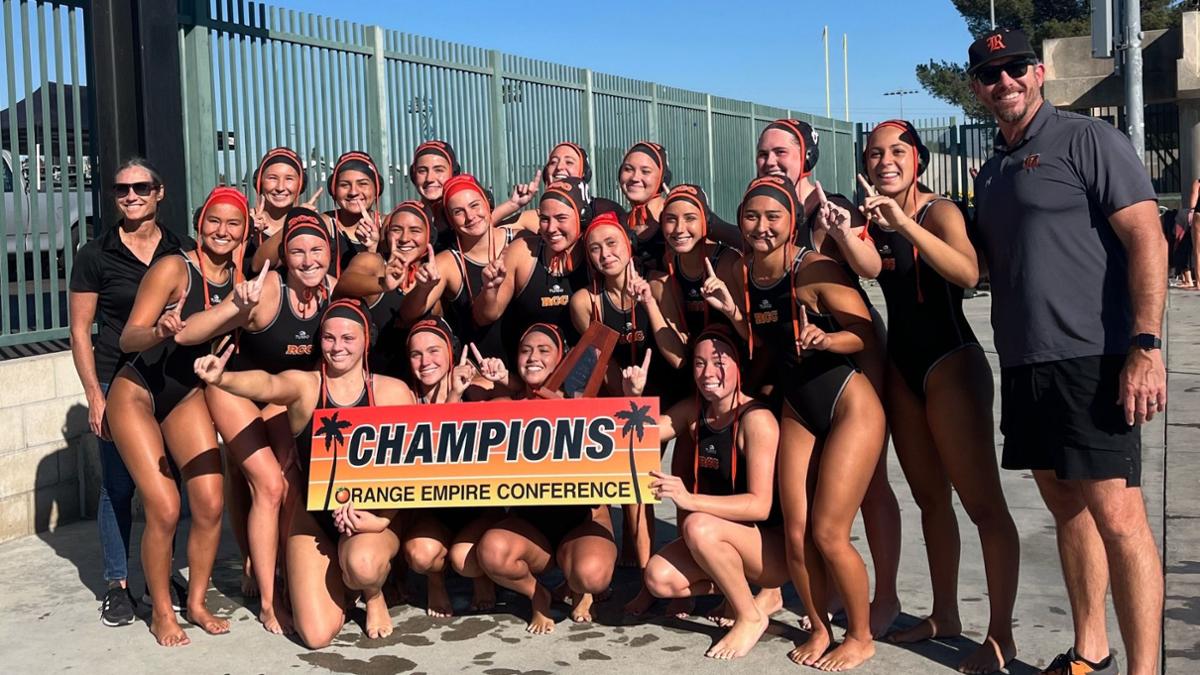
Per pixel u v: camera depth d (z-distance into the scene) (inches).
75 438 272.1
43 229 263.4
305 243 188.2
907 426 176.9
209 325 176.7
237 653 187.9
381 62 340.2
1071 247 150.3
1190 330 518.6
